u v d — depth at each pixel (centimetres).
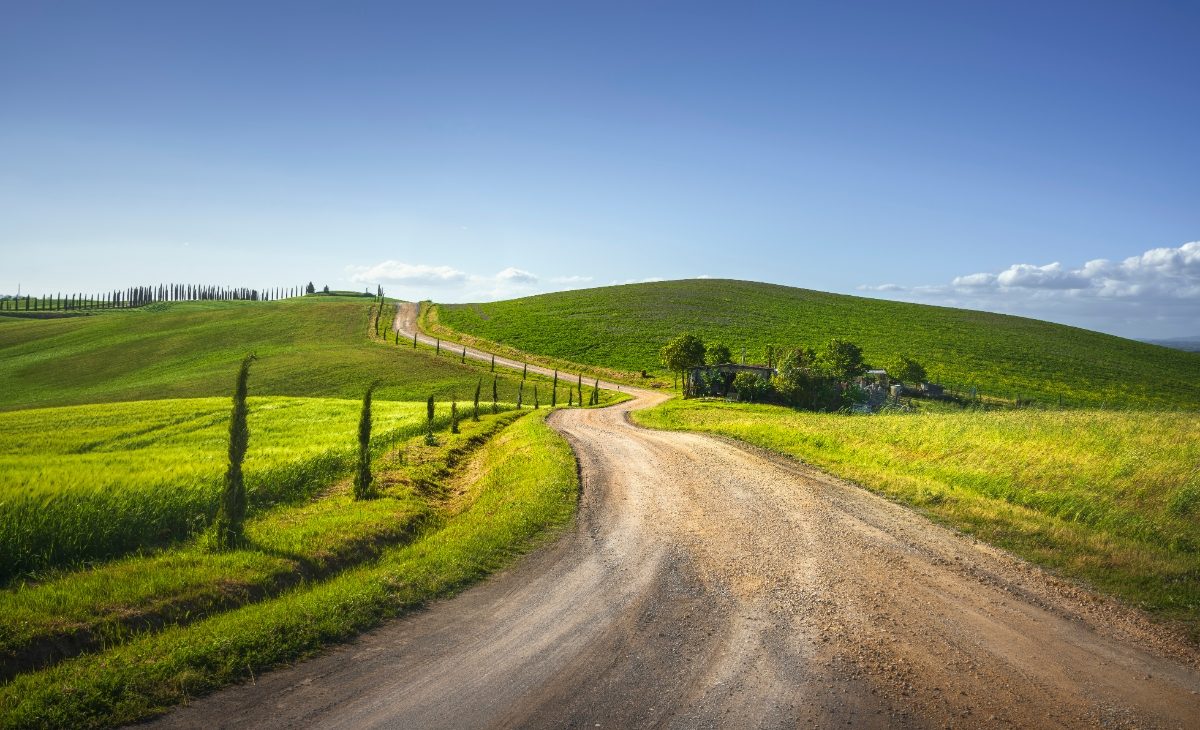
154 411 4078
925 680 713
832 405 5316
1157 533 1234
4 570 973
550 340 10694
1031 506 1464
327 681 678
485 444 2862
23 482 1305
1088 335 11919
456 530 1281
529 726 598
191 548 1121
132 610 810
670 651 770
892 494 1636
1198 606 936
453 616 866
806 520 1397
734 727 607
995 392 7344
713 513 1462
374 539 1212
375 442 2384
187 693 641
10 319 17862
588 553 1167
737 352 9419
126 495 1206
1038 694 690
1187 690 709
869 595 970
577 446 2534
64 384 8838
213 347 10650
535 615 875
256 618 790
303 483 1683
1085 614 912
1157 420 2294
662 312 12381
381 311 14200
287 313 13600
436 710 623
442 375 8319
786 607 920
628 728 600
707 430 3120
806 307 13000
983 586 1015
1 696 600
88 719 582
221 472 1525
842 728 613
